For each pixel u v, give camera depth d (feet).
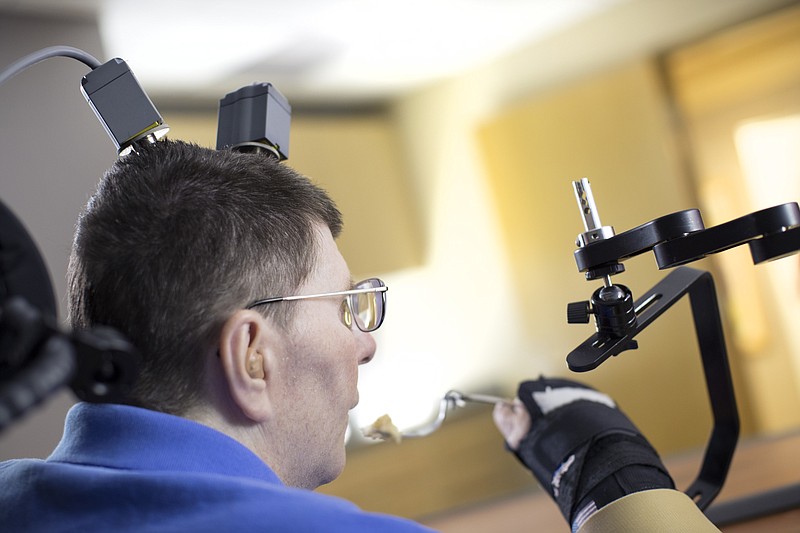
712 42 11.07
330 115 12.41
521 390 2.65
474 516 4.66
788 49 10.75
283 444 1.85
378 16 9.30
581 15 11.07
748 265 10.84
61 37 6.95
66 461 1.68
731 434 2.66
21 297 1.25
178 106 10.68
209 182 1.81
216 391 1.77
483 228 12.37
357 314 2.03
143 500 1.50
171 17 7.93
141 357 1.74
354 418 10.06
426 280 12.80
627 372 11.09
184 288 1.72
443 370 12.43
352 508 1.55
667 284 2.34
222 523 1.44
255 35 9.00
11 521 1.59
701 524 2.11
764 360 10.82
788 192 10.93
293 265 1.86
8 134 6.21
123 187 1.80
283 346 1.83
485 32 10.77
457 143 12.47
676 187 10.98
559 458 2.44
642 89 11.11
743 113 11.05
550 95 11.65
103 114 2.07
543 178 11.76
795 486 3.32
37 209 6.15
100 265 1.75
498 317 12.36
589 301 2.01
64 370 0.95
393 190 12.78
